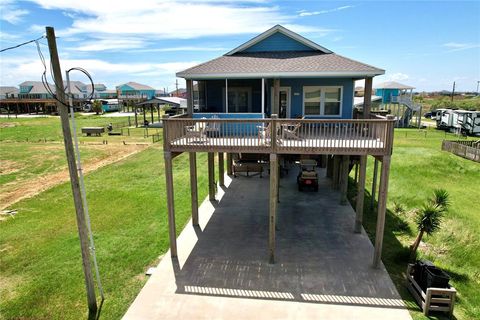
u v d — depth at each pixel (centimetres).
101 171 2094
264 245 1084
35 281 894
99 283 816
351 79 1279
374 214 1348
